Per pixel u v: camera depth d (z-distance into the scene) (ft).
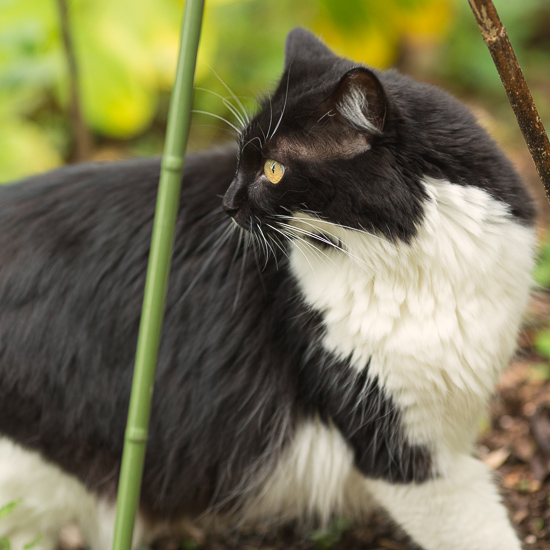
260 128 5.41
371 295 5.41
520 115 5.11
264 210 5.41
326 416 5.56
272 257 5.54
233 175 5.64
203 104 8.96
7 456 5.57
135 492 5.24
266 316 5.56
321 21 7.06
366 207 5.32
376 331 5.40
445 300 5.39
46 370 5.57
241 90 8.96
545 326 6.34
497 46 5.05
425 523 5.56
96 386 5.58
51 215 5.65
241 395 5.58
